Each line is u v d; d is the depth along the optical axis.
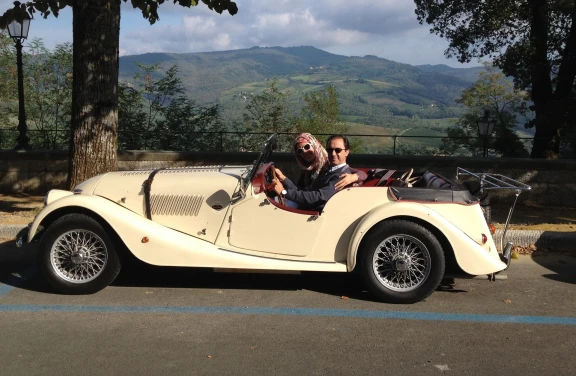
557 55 17.39
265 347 4.45
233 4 8.54
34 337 4.61
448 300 5.61
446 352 4.39
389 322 5.00
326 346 4.48
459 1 18.12
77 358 4.22
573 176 11.10
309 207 5.66
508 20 18.20
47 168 11.85
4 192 11.78
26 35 12.54
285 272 5.54
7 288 5.86
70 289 5.58
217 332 4.74
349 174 5.64
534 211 10.42
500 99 32.12
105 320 4.98
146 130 14.62
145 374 3.98
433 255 5.31
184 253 5.46
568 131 16.02
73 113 8.45
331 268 5.46
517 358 4.29
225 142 14.05
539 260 7.16
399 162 11.59
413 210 5.30
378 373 4.02
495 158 11.48
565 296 5.78
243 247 5.65
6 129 15.19
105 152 8.43
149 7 8.65
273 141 5.87
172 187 5.73
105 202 5.57
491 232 5.77
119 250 5.58
